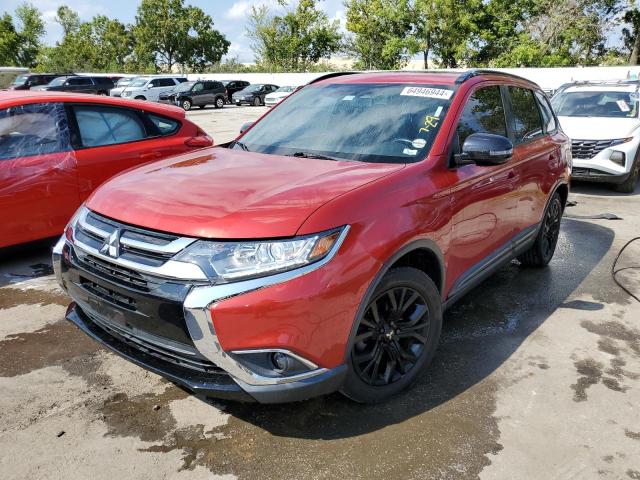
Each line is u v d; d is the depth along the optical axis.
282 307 2.27
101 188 3.00
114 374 3.21
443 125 3.33
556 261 5.43
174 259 2.34
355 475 2.42
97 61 60.16
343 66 48.50
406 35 40.34
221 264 2.29
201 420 2.78
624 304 4.39
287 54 49.69
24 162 4.69
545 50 34.66
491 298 4.45
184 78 33.56
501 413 2.89
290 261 2.31
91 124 5.20
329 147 3.41
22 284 4.57
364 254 2.51
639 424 2.83
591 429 2.78
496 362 3.42
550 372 3.32
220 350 2.30
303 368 2.39
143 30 56.62
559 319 4.08
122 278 2.49
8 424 2.72
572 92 9.88
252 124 4.11
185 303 2.29
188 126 5.98
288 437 2.66
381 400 2.90
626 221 7.03
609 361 3.47
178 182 2.83
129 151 5.35
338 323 2.43
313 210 2.44
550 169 4.71
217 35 59.69
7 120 4.68
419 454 2.56
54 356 3.40
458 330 3.86
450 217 3.13
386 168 3.00
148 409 2.87
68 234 2.90
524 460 2.54
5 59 51.41
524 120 4.45
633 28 35.94
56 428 2.70
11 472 2.39
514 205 4.05
